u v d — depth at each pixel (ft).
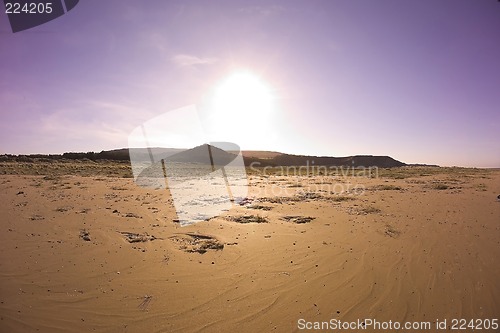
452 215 34.04
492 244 24.26
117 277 18.61
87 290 17.03
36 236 25.62
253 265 20.48
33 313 14.83
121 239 25.31
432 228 28.78
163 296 16.52
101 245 23.86
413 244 24.38
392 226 29.53
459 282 18.03
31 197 42.34
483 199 44.55
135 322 14.29
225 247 23.72
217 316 14.83
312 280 18.43
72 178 66.95
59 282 17.88
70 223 29.55
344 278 18.67
